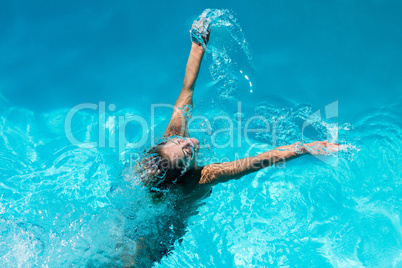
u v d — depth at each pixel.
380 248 8.11
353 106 11.02
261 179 9.46
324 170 9.51
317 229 8.58
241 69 11.77
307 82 11.62
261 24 12.78
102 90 12.23
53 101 12.08
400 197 8.85
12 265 7.11
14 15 13.73
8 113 11.77
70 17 13.79
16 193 9.12
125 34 13.34
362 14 12.85
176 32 13.07
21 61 12.96
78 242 7.24
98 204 8.81
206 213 8.74
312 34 12.55
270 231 8.55
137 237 7.23
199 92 11.47
